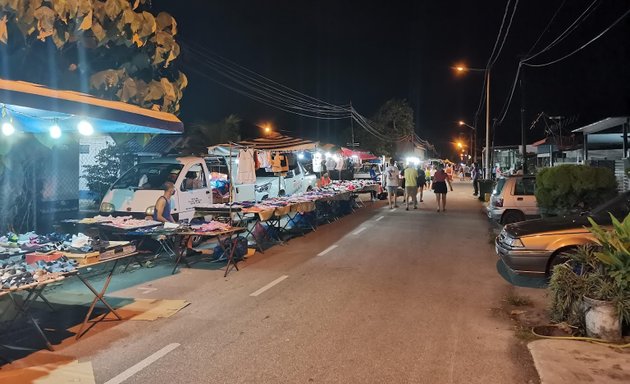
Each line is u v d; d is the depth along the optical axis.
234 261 10.02
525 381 4.70
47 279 5.48
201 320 6.51
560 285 6.23
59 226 9.70
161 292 7.93
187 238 9.96
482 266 9.77
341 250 11.49
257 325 6.29
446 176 20.02
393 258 10.55
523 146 21.84
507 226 8.73
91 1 7.77
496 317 6.63
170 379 4.75
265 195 16.92
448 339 5.80
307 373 4.86
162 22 9.16
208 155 15.20
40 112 7.07
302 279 8.73
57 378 4.79
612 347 5.42
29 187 9.71
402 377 4.77
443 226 15.63
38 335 5.99
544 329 6.12
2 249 6.41
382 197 26.88
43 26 7.45
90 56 8.75
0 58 7.97
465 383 4.65
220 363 5.11
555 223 8.20
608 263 5.83
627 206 8.19
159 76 9.56
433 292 7.86
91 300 7.45
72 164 11.28
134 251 6.96
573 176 10.83
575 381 4.59
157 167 12.09
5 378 4.80
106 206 11.09
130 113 6.97
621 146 24.92
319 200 15.36
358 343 5.66
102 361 5.20
